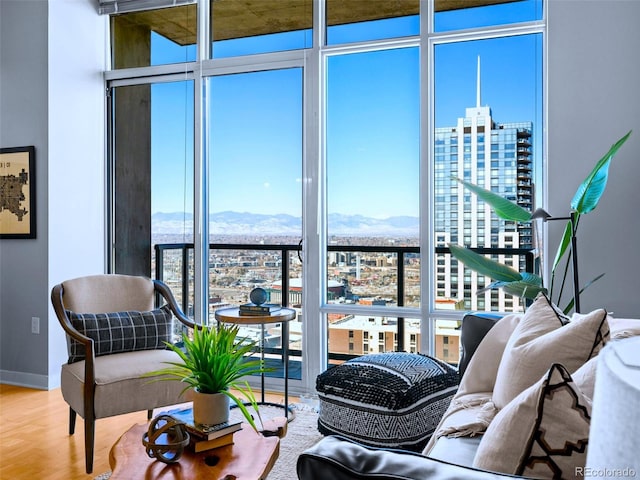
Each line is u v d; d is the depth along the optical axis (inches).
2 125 159.9
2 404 139.3
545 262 123.0
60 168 157.4
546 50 126.5
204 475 61.3
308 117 148.0
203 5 159.6
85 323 108.8
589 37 117.9
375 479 28.4
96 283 120.3
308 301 148.9
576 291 107.1
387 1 143.0
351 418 96.5
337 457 30.3
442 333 139.5
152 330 115.9
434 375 100.3
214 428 69.1
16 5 157.4
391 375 98.4
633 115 115.3
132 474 61.4
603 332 55.9
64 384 107.7
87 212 166.6
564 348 57.1
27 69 156.3
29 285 156.3
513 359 62.7
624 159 115.7
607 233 116.8
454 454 60.5
